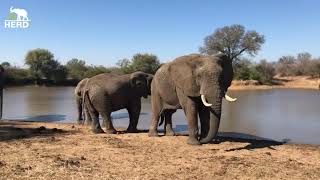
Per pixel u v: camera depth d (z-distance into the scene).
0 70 23.05
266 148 12.75
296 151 12.38
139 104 16.41
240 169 9.85
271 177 9.25
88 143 13.19
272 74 89.38
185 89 12.89
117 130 17.14
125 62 84.88
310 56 108.06
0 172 9.32
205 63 12.55
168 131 15.26
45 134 15.45
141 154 11.52
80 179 8.95
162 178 9.10
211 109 12.23
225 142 13.63
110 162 10.50
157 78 14.44
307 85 82.25
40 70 79.19
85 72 83.44
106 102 15.65
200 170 9.77
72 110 29.22
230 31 93.00
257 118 23.48
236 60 92.62
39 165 9.99
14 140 13.73
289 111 27.66
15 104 34.41
